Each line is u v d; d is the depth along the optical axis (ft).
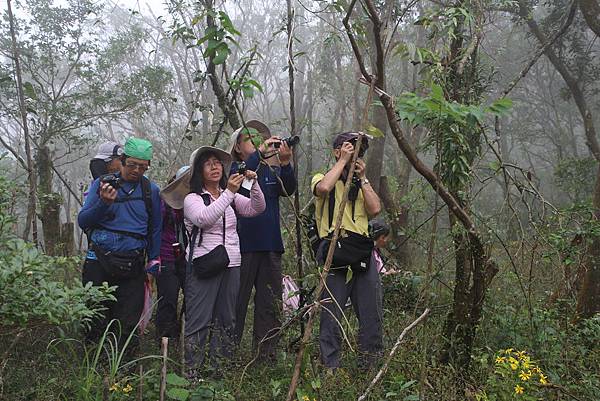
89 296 10.11
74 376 11.54
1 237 9.87
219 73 45.57
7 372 12.03
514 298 16.70
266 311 14.66
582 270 17.95
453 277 20.03
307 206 14.64
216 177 14.07
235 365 12.54
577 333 14.75
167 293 16.49
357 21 12.61
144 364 13.96
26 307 9.19
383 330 14.26
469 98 13.70
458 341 12.49
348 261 13.12
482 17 14.65
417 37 41.73
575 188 42.32
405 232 17.87
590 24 29.76
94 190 13.58
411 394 10.93
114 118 44.16
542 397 11.35
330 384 11.12
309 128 32.99
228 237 13.88
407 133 42.45
